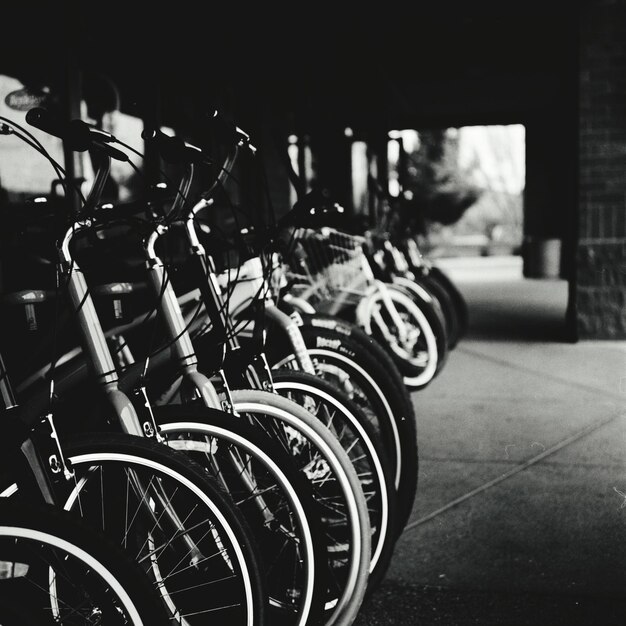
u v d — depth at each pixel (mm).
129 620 1314
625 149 6008
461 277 14297
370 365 2475
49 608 1561
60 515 1310
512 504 2877
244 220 5543
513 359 5605
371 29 7250
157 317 1832
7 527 1291
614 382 4797
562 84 8750
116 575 1309
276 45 6711
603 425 3867
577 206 6152
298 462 2092
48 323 1982
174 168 4754
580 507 2830
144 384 1703
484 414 4129
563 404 4297
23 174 3680
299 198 2188
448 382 4922
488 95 11016
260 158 2215
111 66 4527
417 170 30219
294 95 7406
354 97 7977
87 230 1763
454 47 8031
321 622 1764
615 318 6145
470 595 2232
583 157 6086
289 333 2314
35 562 1460
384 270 4699
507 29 7418
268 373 2070
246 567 1522
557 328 7129
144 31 4859
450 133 31234
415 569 2398
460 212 29656
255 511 1911
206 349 1908
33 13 3850
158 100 4973
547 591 2240
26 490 1442
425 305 4707
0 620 1387
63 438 1501
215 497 1524
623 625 2057
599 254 6105
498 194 31828
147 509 1703
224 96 6031
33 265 2869
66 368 1920
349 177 8055
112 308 1901
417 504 2910
